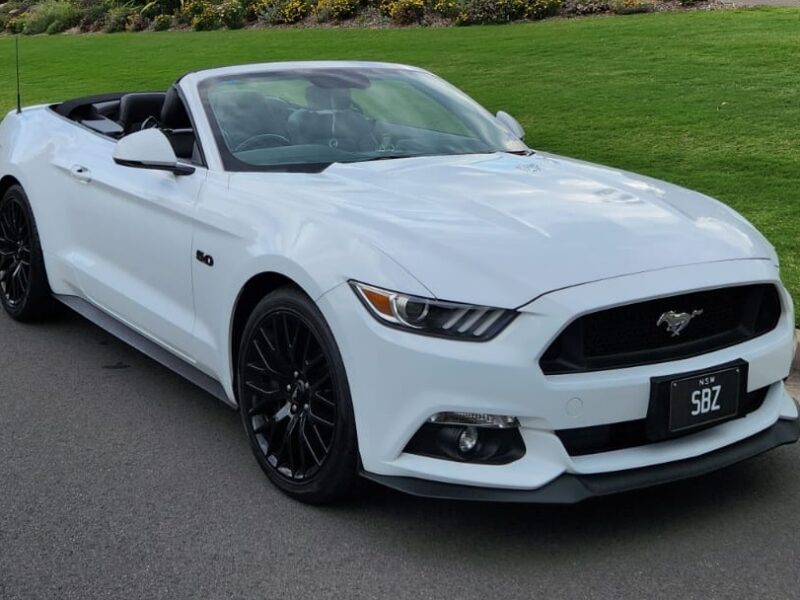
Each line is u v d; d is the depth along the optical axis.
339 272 3.17
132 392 4.66
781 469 3.77
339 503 3.44
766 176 8.05
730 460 3.23
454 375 2.92
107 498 3.55
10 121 6.00
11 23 29.08
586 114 10.70
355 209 3.42
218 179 3.98
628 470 3.08
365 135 4.40
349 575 3.01
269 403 3.62
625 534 3.25
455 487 3.00
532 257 3.09
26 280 5.64
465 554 3.13
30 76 17.73
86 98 5.93
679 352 3.15
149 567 3.07
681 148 9.09
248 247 3.59
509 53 14.88
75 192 5.00
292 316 3.40
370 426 3.08
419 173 3.90
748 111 10.28
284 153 4.17
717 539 3.21
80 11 27.67
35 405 4.48
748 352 3.27
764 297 3.42
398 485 3.04
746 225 3.70
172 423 4.27
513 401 2.92
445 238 3.16
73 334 5.58
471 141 4.55
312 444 3.39
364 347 3.06
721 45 13.92
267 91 4.57
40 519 3.39
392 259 3.09
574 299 2.94
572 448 3.07
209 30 23.56
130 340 4.69
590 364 3.01
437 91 5.02
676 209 3.64
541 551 3.14
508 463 2.99
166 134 4.55
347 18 21.23
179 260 4.08
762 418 3.43
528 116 10.77
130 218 4.45
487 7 18.88
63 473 3.77
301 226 3.42
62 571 3.04
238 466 3.82
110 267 4.75
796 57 12.71
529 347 2.91
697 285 3.11
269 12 22.48
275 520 3.37
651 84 11.91
